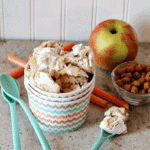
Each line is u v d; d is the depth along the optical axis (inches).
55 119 22.6
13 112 24.7
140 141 23.5
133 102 27.1
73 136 23.8
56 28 36.6
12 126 23.2
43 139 21.5
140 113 26.7
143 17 35.7
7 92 25.8
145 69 27.6
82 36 37.2
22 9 35.1
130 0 34.5
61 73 21.2
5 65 32.4
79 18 35.9
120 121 23.6
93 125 25.1
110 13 35.7
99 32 30.0
